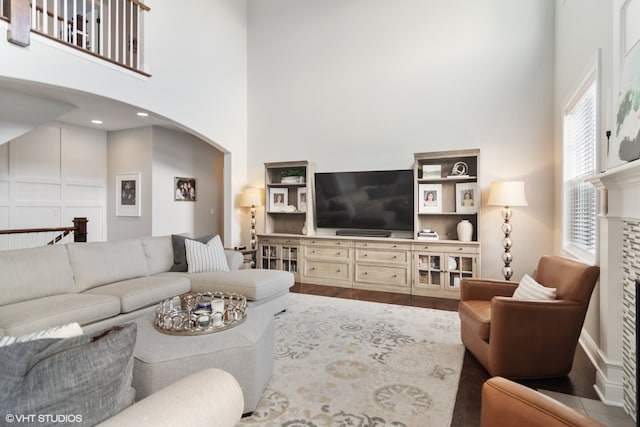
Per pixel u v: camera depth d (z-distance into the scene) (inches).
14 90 166.4
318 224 215.6
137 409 37.5
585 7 112.3
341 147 213.5
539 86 169.2
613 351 80.7
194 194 271.4
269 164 219.9
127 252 136.3
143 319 89.2
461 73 184.1
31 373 32.8
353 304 160.1
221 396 43.5
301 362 99.1
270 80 235.6
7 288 97.7
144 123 238.1
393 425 70.6
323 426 70.0
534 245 169.3
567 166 144.4
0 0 121.3
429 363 98.9
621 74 77.4
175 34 189.8
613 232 81.7
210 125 213.2
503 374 87.7
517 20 173.5
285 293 147.8
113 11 216.2
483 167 178.7
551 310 86.2
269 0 236.4
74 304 98.4
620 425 71.2
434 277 177.0
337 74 214.8
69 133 245.0
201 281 136.4
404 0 197.5
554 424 35.2
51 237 232.8
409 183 190.7
